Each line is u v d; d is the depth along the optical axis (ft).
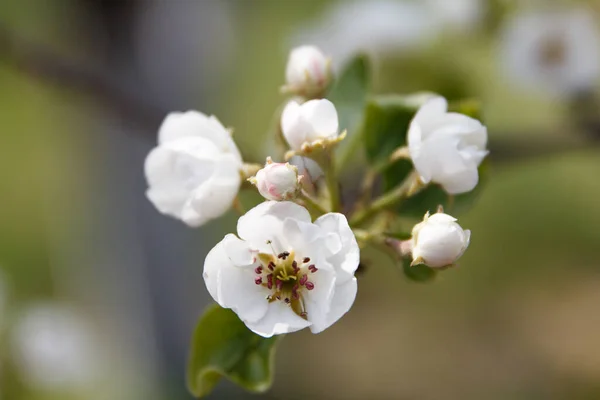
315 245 1.32
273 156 1.52
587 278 3.77
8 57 1.83
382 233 1.38
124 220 2.44
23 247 3.41
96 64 2.10
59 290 3.25
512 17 1.87
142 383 2.71
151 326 2.64
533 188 3.82
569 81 1.84
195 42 2.16
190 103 2.14
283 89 1.45
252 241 1.33
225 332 1.39
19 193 3.56
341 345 3.74
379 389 3.53
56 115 2.84
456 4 1.83
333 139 1.36
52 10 2.48
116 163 2.32
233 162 1.38
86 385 2.56
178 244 2.48
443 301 3.83
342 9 1.86
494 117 2.80
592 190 3.75
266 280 1.34
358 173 1.62
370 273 3.87
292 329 1.31
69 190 3.01
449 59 1.83
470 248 3.84
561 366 3.47
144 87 2.09
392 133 1.48
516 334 3.65
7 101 3.48
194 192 1.38
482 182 1.48
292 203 1.31
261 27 3.62
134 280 2.58
